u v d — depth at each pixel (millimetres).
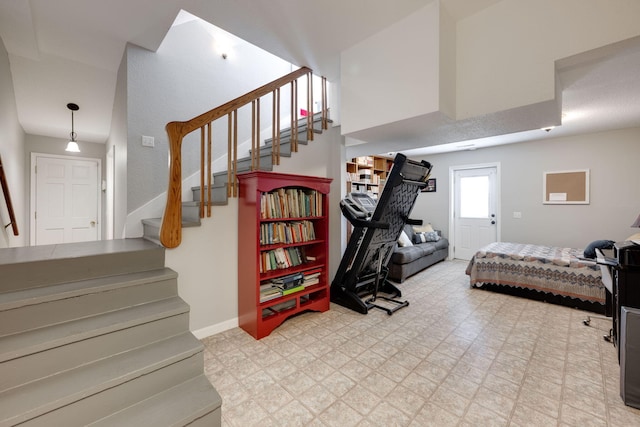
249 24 2291
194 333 2406
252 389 1778
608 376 1905
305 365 2039
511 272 3602
